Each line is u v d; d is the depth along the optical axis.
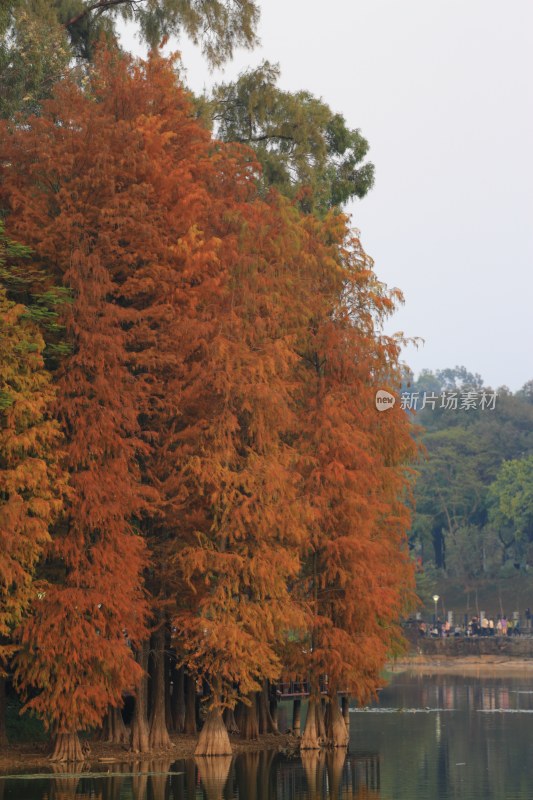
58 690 51.91
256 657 56.56
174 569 57.69
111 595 52.47
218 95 91.62
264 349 58.19
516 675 167.38
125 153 54.62
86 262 53.91
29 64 69.94
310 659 62.47
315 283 63.91
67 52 73.38
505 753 62.47
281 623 57.69
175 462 56.91
